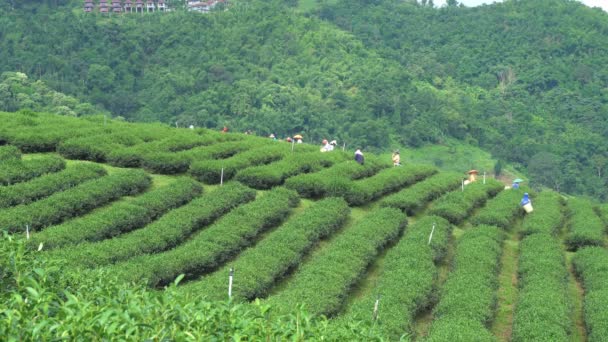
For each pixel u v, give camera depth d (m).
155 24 164.25
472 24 190.38
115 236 25.38
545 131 134.62
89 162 33.97
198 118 125.56
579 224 37.03
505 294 26.77
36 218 24.31
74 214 26.89
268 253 24.81
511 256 31.95
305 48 162.50
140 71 147.50
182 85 138.12
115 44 152.00
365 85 140.38
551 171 115.00
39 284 11.44
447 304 22.94
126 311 10.12
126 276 19.92
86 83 136.75
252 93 133.38
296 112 126.44
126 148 35.69
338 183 34.81
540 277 26.61
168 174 35.25
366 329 12.99
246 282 21.62
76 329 9.34
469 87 158.62
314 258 26.50
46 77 134.38
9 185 26.67
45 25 152.88
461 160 120.44
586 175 117.69
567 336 21.41
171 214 27.34
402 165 46.78
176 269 22.23
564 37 174.75
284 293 21.36
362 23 191.88
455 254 29.55
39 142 35.00
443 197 38.62
